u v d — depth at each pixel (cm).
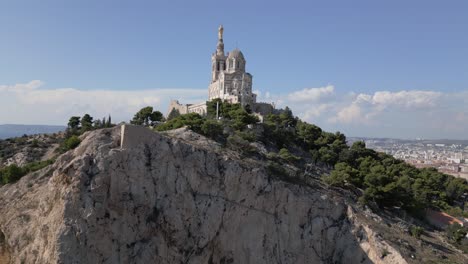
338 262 9044
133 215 7650
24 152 12081
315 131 14850
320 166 13188
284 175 9769
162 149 8281
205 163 8619
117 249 7331
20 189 8462
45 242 7088
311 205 9288
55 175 7594
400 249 8631
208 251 8188
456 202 16350
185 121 11294
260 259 8519
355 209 9850
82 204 7144
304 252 8900
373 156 15862
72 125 14900
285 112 16788
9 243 7494
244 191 8769
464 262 8838
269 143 13438
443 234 10856
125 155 7812
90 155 7669
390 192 11044
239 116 13350
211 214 8312
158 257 7681
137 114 15175
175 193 8156
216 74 19838
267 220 8844
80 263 6800
